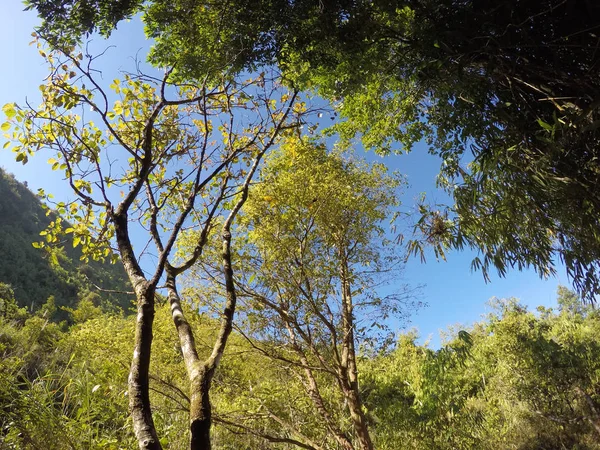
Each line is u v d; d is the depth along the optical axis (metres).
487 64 3.07
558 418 10.77
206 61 3.30
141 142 2.84
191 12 3.29
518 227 3.73
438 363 7.09
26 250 33.16
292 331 5.58
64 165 2.66
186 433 3.40
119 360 4.66
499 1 2.83
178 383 5.18
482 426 9.77
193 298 5.43
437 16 3.05
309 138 5.52
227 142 3.48
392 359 7.95
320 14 3.16
